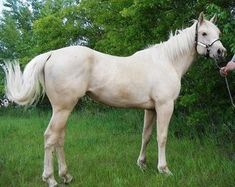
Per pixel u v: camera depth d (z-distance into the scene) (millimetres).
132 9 8031
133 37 8508
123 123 10125
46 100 16703
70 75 4672
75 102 4770
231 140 6879
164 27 7656
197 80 7281
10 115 16266
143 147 5602
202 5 7055
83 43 16719
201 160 5641
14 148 7434
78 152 6867
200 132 7824
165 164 5191
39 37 16516
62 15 15797
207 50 5262
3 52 22828
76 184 4922
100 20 10930
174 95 5199
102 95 4957
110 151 6871
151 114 5500
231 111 7051
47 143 4719
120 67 4980
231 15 6422
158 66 5148
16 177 5324
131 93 5016
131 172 5293
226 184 4625
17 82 4664
